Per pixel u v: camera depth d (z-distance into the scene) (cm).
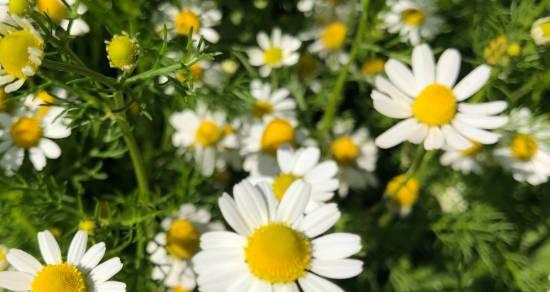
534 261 24
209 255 16
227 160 24
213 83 24
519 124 23
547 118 23
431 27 25
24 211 21
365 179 24
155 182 24
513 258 23
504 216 24
